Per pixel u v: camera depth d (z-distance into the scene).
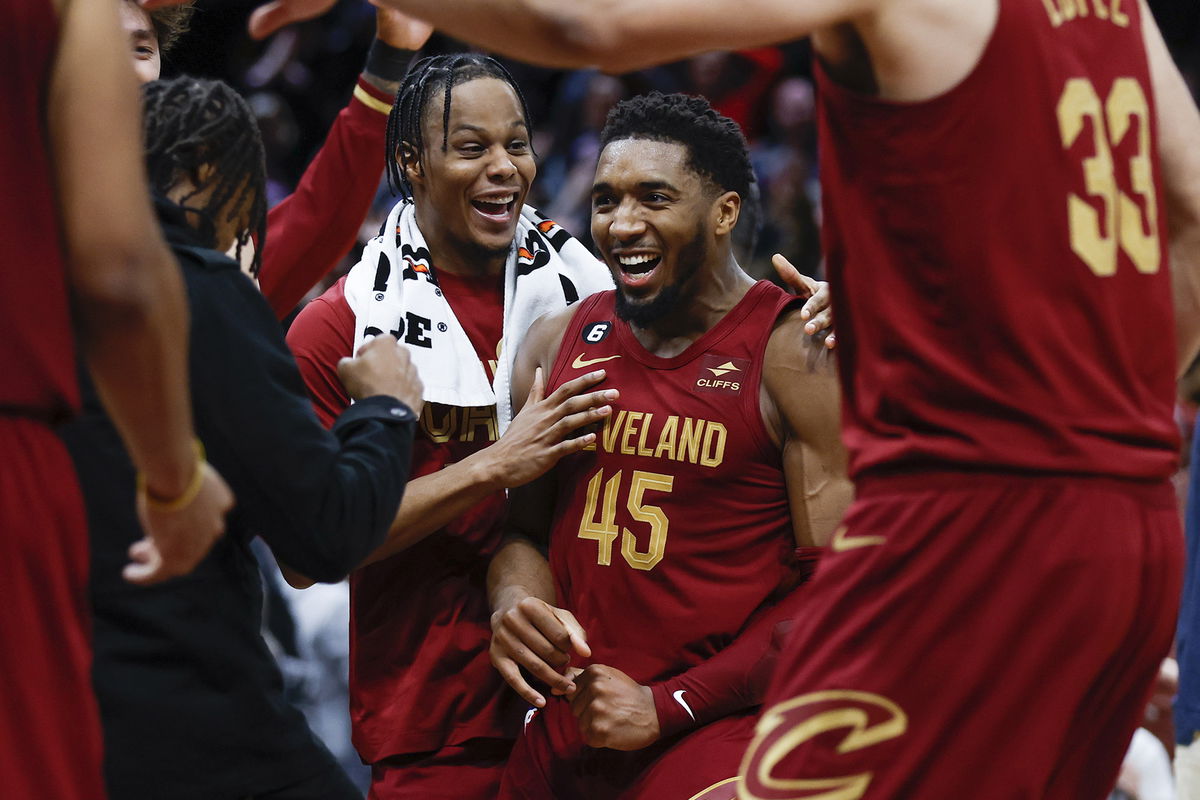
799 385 7.38
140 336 4.19
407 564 8.47
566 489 7.91
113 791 5.54
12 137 4.13
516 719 8.63
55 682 4.24
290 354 5.86
